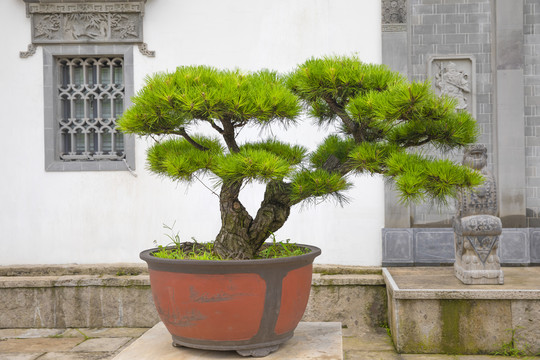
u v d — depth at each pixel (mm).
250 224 3016
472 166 4395
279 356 2656
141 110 2592
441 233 5230
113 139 5523
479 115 5289
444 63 5320
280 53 5383
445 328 4148
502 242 5199
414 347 4180
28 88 5434
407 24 5281
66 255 5430
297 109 2633
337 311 4934
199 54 5430
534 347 4051
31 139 5434
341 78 2811
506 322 4090
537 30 5285
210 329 2629
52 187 5438
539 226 5258
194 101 2447
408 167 2658
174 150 2928
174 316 2684
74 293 5066
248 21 5406
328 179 2785
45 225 5434
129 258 5414
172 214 5418
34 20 5414
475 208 4340
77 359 4203
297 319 2822
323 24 5352
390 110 2566
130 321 5051
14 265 5391
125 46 5426
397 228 5234
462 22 5293
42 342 4656
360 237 5297
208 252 3061
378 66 3004
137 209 5426
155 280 2748
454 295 4102
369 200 5297
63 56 5477
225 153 2854
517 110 5199
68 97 5547
